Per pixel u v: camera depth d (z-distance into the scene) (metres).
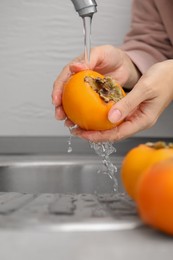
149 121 0.80
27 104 1.23
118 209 0.51
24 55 1.23
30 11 1.22
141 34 1.15
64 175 0.91
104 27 1.24
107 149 0.88
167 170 0.39
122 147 1.11
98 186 0.91
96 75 0.67
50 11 1.23
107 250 0.34
